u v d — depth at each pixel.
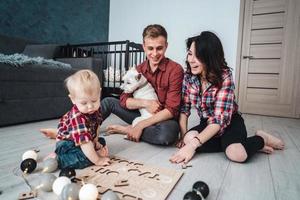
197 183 0.67
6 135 1.38
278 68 3.04
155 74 1.34
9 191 0.69
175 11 3.59
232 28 3.24
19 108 1.70
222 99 1.06
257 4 3.09
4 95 1.59
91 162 0.89
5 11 2.50
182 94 1.28
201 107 1.18
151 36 1.19
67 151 0.87
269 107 3.12
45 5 2.93
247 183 0.82
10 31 2.57
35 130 1.53
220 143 1.14
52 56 2.61
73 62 2.50
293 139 1.61
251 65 3.18
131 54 3.16
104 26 4.03
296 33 2.93
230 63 3.28
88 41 3.68
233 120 1.16
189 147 1.04
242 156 1.00
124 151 1.12
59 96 2.03
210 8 3.36
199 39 1.02
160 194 0.68
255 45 3.14
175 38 3.61
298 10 2.90
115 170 0.85
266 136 1.24
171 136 1.20
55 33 3.11
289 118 2.90
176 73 1.28
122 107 1.47
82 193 0.59
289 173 0.93
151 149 1.17
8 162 0.93
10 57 1.71
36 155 0.95
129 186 0.72
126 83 1.41
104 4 3.98
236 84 3.25
